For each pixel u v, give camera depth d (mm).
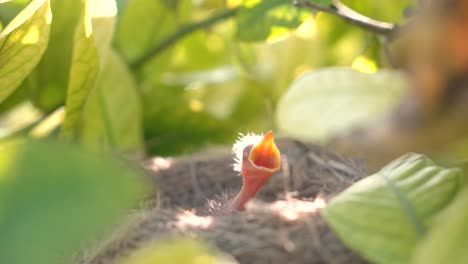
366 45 596
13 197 260
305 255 440
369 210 395
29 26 433
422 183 403
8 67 448
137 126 567
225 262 354
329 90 410
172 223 476
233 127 635
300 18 519
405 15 481
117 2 608
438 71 411
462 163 417
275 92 644
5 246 253
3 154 267
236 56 662
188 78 648
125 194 262
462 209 364
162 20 620
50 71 553
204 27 610
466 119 413
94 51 459
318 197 524
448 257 357
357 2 582
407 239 388
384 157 429
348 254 437
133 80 566
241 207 495
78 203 259
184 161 610
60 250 255
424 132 420
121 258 458
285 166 583
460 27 405
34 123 557
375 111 404
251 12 523
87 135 560
